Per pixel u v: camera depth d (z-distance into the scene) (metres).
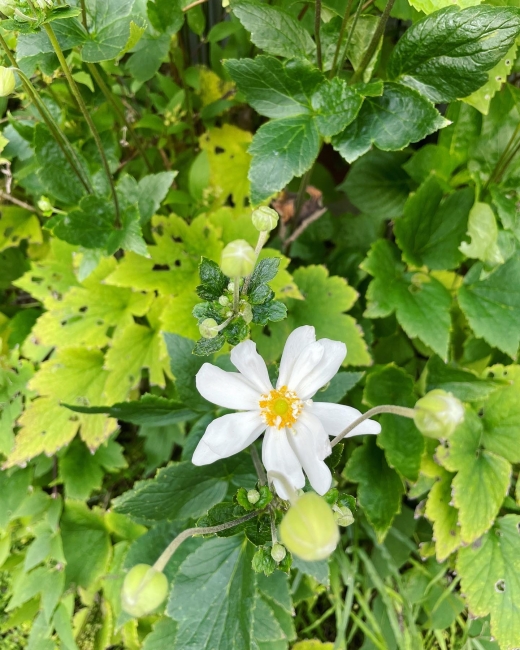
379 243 0.31
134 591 0.15
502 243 0.29
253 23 0.25
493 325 0.30
